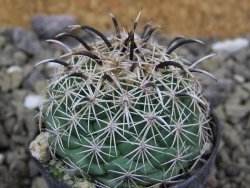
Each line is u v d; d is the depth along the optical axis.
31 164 0.27
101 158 0.18
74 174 0.19
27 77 0.32
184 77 0.19
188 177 0.19
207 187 0.27
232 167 0.28
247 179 0.27
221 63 0.34
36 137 0.21
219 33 0.36
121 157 0.18
